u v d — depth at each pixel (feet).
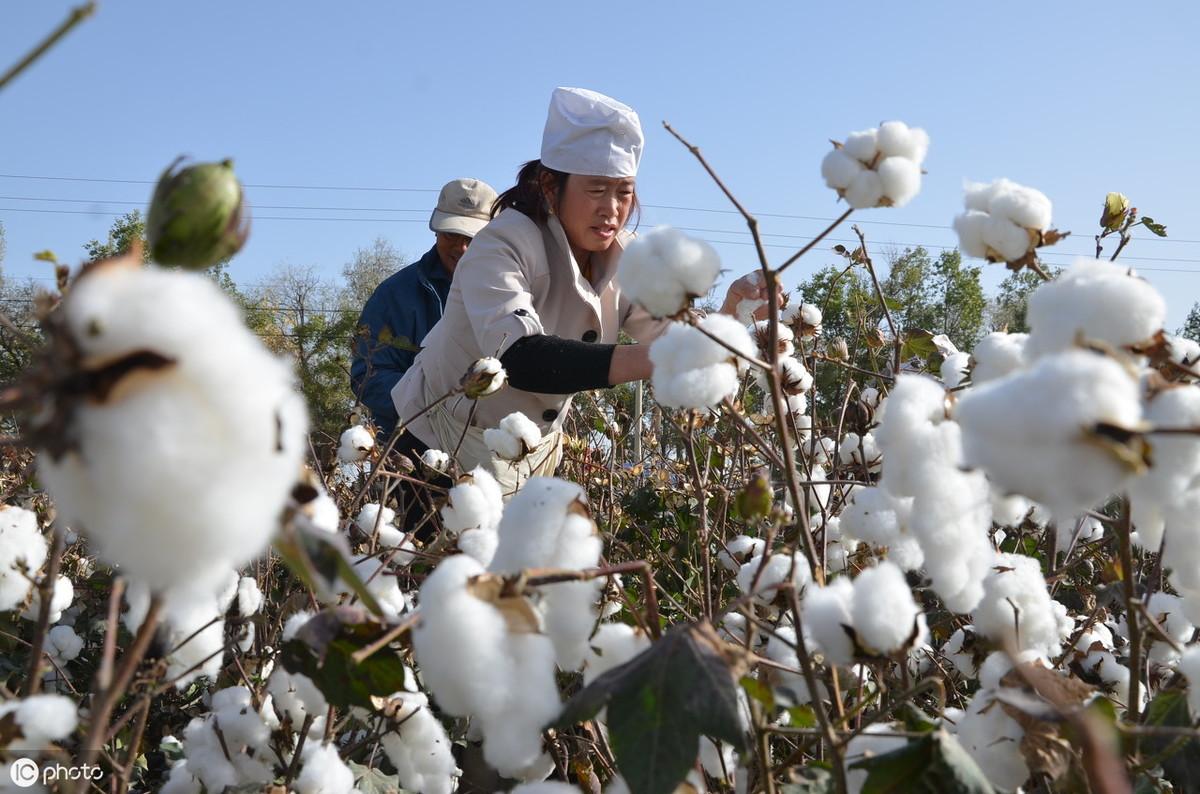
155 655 4.26
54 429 1.75
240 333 1.87
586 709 3.28
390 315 14.28
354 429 8.44
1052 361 2.20
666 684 3.26
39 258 2.92
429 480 8.71
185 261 2.78
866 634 3.36
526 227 10.18
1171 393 2.69
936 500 4.03
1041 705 3.59
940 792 3.39
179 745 7.09
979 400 2.21
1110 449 2.08
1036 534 8.64
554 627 3.65
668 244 4.19
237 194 2.81
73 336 1.77
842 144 4.41
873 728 4.12
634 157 10.26
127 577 2.68
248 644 6.06
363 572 5.44
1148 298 3.09
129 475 1.69
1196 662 3.72
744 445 9.13
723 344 4.13
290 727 5.29
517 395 10.20
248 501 1.81
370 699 3.78
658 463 13.47
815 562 4.12
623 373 8.54
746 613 3.90
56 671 7.19
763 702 3.45
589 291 10.71
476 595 3.15
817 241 4.27
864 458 7.78
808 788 3.95
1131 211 7.14
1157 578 5.81
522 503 3.78
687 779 4.01
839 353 9.55
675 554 10.19
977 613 4.73
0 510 5.11
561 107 10.27
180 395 1.74
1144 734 3.51
